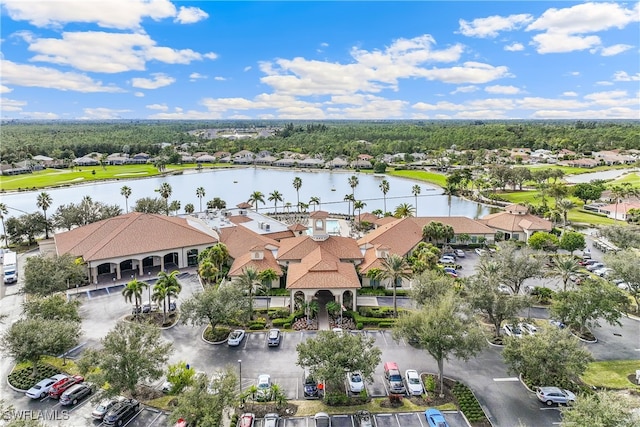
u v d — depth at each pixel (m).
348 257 81.38
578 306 58.44
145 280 80.62
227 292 59.28
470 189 199.12
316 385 47.28
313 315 65.88
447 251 99.75
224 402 39.22
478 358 55.12
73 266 72.62
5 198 174.00
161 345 50.88
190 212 138.75
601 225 126.12
